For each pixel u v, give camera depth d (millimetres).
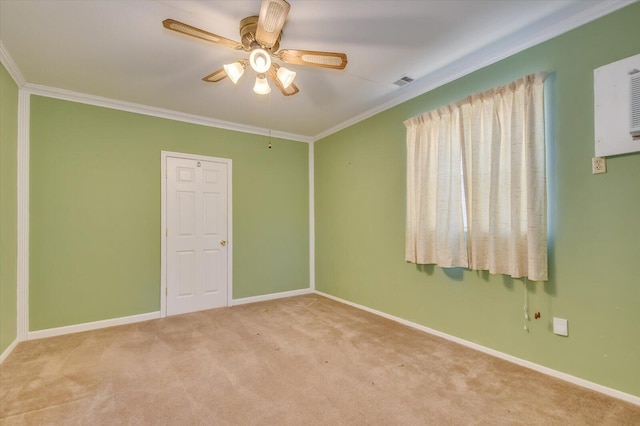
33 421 1718
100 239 3256
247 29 1968
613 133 1887
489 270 2408
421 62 2604
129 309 3389
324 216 4551
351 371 2260
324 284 4555
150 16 1990
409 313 3219
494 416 1735
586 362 2010
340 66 2102
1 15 1949
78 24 2055
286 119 3961
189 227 3779
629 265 1848
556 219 2145
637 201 1819
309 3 1887
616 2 1864
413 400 1897
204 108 3568
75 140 3148
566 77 2094
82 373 2248
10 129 2652
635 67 1808
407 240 3127
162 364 2387
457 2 1900
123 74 2744
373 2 1892
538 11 1992
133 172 3449
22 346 2727
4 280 2529
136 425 1689
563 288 2113
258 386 2070
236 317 3537
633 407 1788
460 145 2629
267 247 4375
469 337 2666
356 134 3924
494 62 2494
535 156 2154
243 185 4191
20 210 2834
